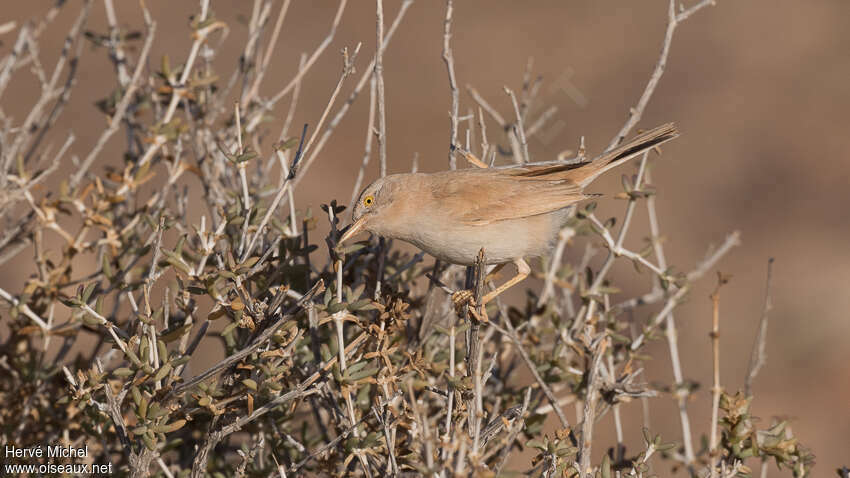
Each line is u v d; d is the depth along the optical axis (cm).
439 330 1666
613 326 1922
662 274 1870
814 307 3719
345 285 1750
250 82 2192
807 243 4066
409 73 4644
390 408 1577
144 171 1866
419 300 1881
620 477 1559
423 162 4209
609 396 1770
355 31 4731
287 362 1599
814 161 4469
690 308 3672
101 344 1853
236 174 2009
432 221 1759
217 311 1541
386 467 1568
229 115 2156
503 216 1769
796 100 4753
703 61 4947
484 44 4897
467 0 5231
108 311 2212
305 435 1794
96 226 1850
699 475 1647
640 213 4091
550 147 4141
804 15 5253
